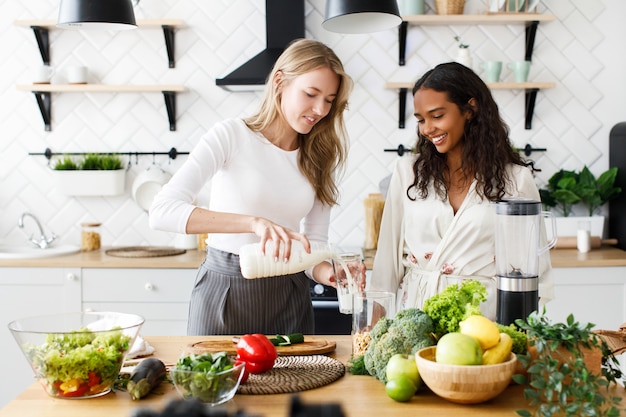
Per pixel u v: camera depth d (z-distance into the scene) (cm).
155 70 409
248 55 405
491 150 231
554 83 385
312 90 217
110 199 414
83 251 391
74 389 159
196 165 221
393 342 167
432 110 226
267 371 177
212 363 159
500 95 406
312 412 125
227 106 409
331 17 242
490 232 233
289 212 236
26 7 408
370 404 156
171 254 375
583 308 354
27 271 359
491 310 232
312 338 215
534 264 189
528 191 235
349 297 202
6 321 361
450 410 153
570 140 408
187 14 405
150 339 212
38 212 416
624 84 405
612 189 389
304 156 238
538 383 145
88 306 359
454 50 402
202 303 233
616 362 173
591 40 404
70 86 393
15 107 413
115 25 295
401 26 392
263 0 404
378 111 405
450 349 152
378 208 387
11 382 364
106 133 412
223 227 207
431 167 238
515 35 402
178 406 114
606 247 391
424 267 239
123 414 151
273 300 232
